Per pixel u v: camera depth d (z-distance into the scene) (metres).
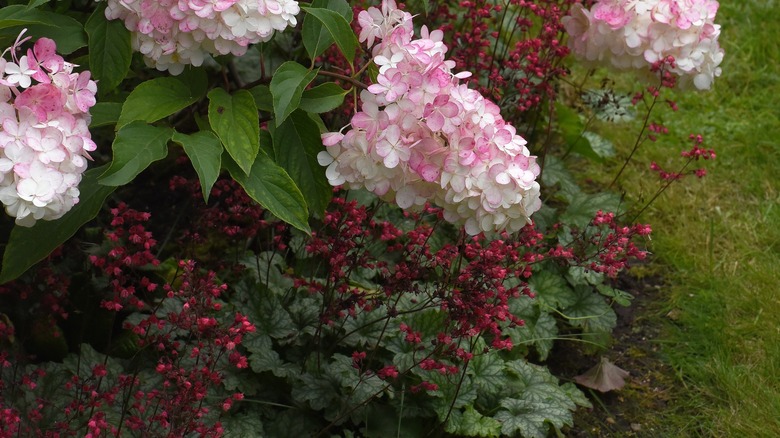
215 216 2.68
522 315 2.96
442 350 2.52
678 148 4.10
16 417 2.05
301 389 2.52
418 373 2.54
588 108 4.26
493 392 2.67
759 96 4.44
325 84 2.23
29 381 2.25
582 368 3.11
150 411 2.38
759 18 4.95
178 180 2.68
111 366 2.51
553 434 2.81
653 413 2.95
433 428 2.60
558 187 3.75
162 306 2.62
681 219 3.71
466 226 2.14
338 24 2.17
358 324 2.71
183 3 2.07
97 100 2.46
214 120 2.16
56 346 2.52
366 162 2.09
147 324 2.23
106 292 2.60
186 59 2.19
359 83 2.27
